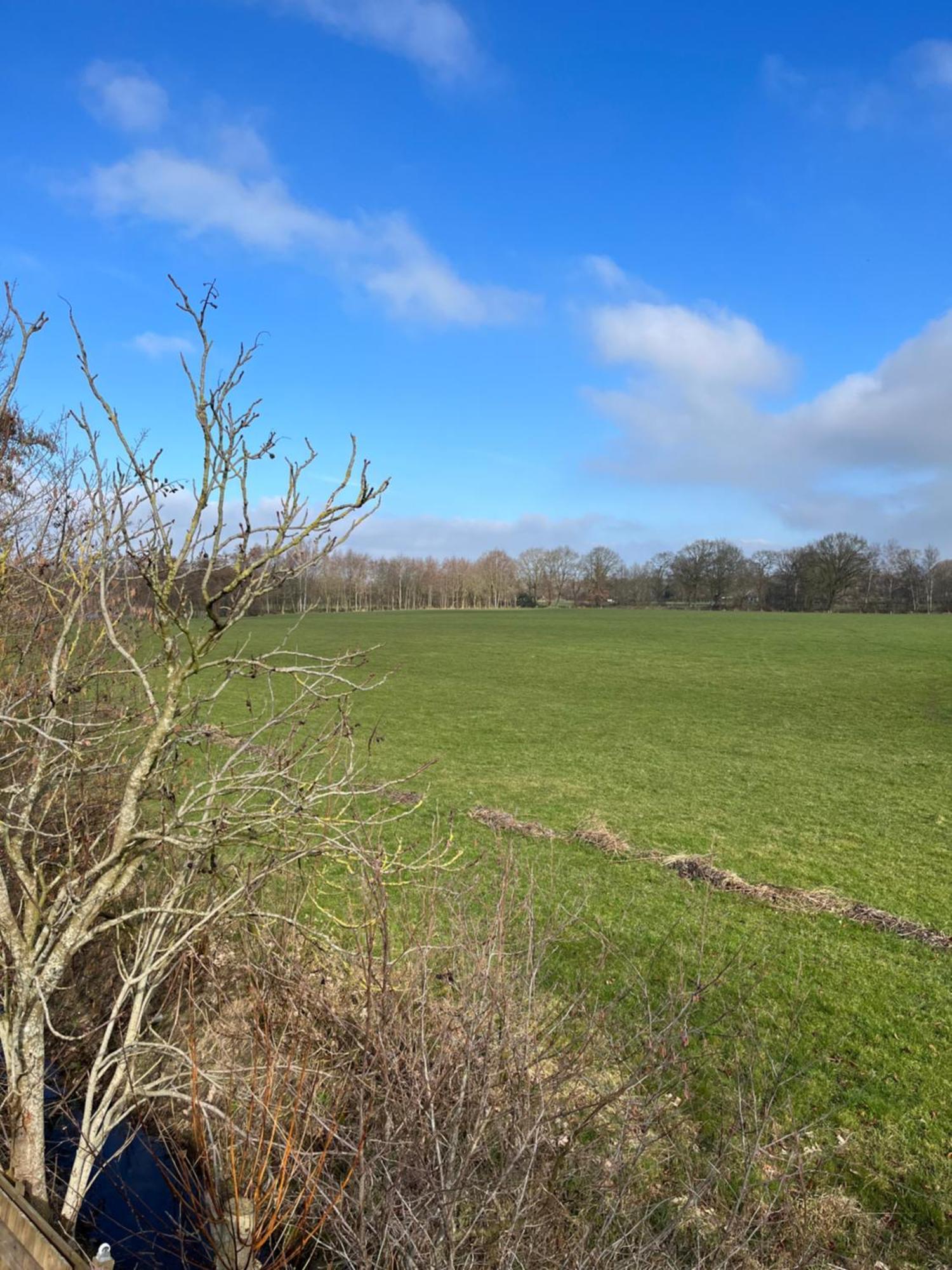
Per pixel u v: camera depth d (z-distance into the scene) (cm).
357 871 538
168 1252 398
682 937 897
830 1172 503
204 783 389
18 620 470
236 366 284
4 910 343
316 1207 363
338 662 364
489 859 1043
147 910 365
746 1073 601
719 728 2497
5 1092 401
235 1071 372
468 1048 355
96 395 289
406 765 1919
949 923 995
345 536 303
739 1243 356
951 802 1622
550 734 2373
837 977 808
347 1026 386
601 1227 346
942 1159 536
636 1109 404
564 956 794
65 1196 371
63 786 435
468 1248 320
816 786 1759
